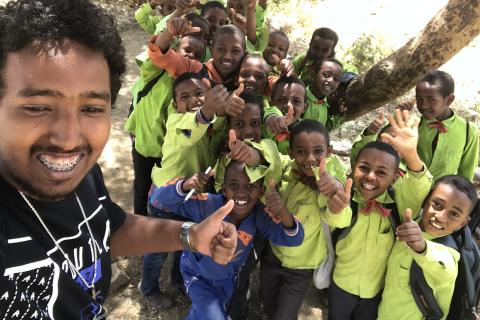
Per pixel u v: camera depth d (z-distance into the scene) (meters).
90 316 1.15
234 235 1.33
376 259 2.30
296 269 2.42
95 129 0.90
